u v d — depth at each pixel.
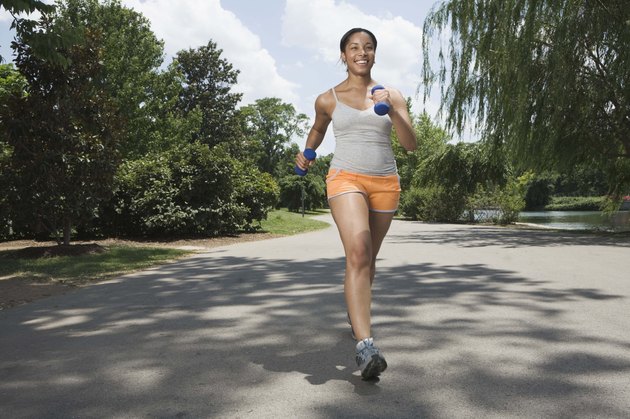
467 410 2.56
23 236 15.84
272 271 8.08
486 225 27.25
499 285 6.42
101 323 4.72
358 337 3.04
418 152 49.12
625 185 21.22
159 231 16.08
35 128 10.84
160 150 33.34
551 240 14.38
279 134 71.81
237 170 18.69
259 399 2.76
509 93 15.91
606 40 14.66
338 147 3.45
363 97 3.41
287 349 3.73
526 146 16.08
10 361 3.58
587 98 15.21
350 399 2.74
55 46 9.27
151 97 33.44
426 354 3.54
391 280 6.92
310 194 57.03
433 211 32.62
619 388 2.83
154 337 4.14
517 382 2.95
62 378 3.18
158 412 2.62
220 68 56.59
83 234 16.02
